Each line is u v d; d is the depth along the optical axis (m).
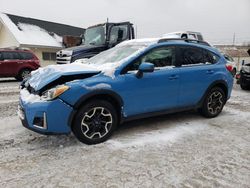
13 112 6.33
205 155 3.84
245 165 3.55
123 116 4.44
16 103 7.46
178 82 4.97
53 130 3.85
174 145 4.20
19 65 13.67
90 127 4.14
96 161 3.61
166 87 4.81
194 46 5.38
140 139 4.43
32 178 3.16
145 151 3.95
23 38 22.06
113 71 4.27
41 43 22.70
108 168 3.42
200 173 3.32
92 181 3.11
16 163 3.54
